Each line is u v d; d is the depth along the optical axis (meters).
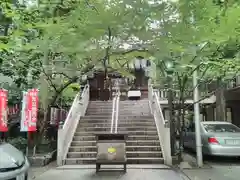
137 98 19.30
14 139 11.80
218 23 5.86
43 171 8.71
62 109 15.80
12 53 7.23
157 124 12.12
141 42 6.55
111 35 6.12
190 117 16.28
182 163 9.80
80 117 13.53
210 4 5.43
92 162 10.02
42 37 6.24
